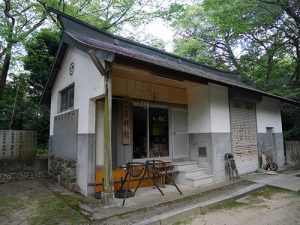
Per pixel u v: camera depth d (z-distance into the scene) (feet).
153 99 24.18
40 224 13.87
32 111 40.91
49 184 24.79
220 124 26.08
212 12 47.21
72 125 23.03
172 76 20.17
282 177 26.43
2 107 39.73
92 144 19.66
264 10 40.42
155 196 18.98
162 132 25.13
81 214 15.24
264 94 29.89
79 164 20.94
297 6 39.17
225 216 15.47
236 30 42.91
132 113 22.79
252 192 21.17
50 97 33.60
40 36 40.78
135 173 21.35
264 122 33.55
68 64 25.27
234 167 25.32
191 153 26.68
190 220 14.88
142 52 28.53
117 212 15.21
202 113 25.88
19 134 31.53
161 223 14.08
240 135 28.66
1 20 35.12
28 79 42.47
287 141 40.09
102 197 17.19
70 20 24.16
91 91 19.57
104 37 26.35
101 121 20.66
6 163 29.73
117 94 21.40
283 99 33.06
